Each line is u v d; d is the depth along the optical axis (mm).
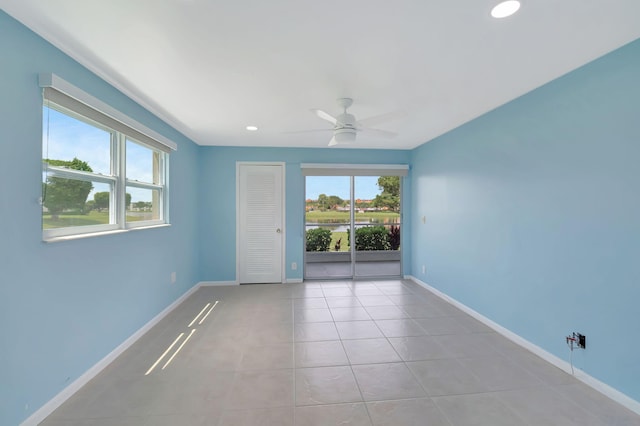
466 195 3668
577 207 2260
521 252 2805
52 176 1966
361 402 1988
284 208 5055
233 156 4949
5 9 1562
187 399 2016
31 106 1735
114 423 1791
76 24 1706
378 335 3012
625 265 1942
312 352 2662
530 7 1562
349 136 2834
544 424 1793
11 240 1617
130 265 2791
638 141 1868
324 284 4969
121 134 2646
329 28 1755
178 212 3953
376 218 5434
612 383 2025
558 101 2406
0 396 1556
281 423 1797
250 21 1685
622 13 1609
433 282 4508
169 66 2211
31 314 1740
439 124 3738
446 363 2480
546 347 2537
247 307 3842
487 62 2168
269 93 2727
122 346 2646
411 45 1940
